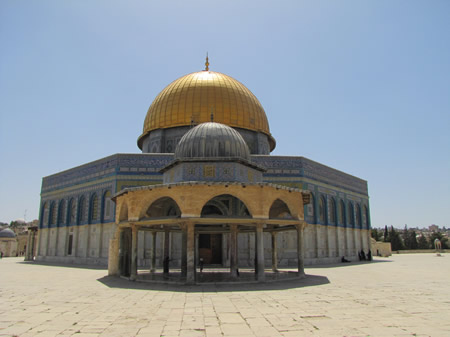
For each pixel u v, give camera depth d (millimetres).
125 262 24062
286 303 13359
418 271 28156
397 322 10234
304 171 38188
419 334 8914
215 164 21516
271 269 29312
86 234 39375
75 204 42562
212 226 26031
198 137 22234
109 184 37562
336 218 42688
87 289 17656
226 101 39781
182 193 19016
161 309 12359
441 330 9312
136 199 20688
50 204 46938
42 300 14430
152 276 22938
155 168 36969
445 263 38656
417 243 114312
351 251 45438
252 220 19203
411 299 14305
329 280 21141
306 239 37156
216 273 25109
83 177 41812
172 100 40281
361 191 50531
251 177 23047
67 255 42156
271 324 10086
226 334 9062
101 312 11914
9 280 22234
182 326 9922
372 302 13570
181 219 18781
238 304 13195
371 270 29203
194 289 17172
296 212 21594
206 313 11625
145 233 34406
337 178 44688
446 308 12375
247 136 40594
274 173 37562
